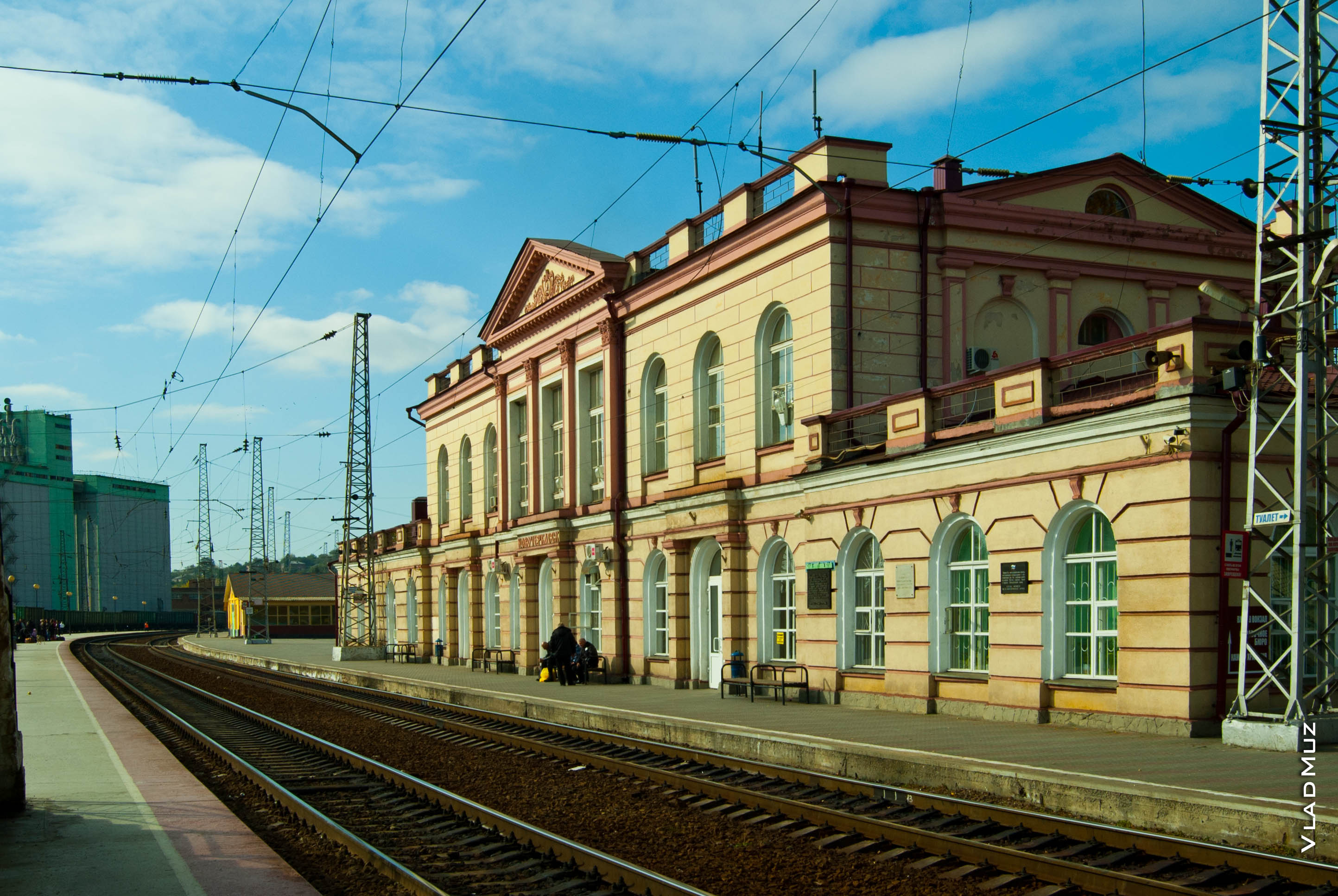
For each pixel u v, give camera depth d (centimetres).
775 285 2366
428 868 995
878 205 2220
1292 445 1526
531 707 2392
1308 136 1353
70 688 3366
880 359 2214
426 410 4653
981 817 1080
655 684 2820
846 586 2139
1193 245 2495
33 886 887
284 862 962
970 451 1802
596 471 3216
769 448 2383
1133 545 1533
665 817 1202
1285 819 922
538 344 3484
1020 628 1709
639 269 2961
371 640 4941
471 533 4122
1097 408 1591
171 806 1234
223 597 13425
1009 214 2325
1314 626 1577
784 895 884
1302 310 1340
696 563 2702
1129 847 937
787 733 1642
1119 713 1545
